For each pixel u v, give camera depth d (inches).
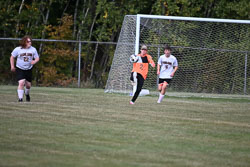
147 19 2331.4
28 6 3462.1
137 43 2127.2
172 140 946.1
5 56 3095.5
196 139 967.6
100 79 3166.8
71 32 3464.6
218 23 2726.4
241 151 860.6
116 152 812.6
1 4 3336.6
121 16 3341.5
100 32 3393.2
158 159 770.8
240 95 2536.9
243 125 1194.6
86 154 791.1
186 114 1405.0
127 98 1923.0
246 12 3159.5
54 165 706.2
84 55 3321.9
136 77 1643.7
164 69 1755.7
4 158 746.2
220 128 1131.3
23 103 1556.3
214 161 772.0
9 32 3459.6
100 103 1652.3
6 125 1066.7
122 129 1060.5
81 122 1149.1
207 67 2728.8
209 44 2731.3
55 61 3331.7
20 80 1585.9
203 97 2240.4
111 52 3425.2
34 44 3376.0
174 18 2155.5
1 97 1768.0
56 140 903.7
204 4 3344.0
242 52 2723.9
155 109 1517.0
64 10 3654.0
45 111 1349.7
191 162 757.9
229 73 2721.5
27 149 816.3
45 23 3543.3
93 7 3639.3
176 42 2664.9
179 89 2719.0
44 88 2517.2
